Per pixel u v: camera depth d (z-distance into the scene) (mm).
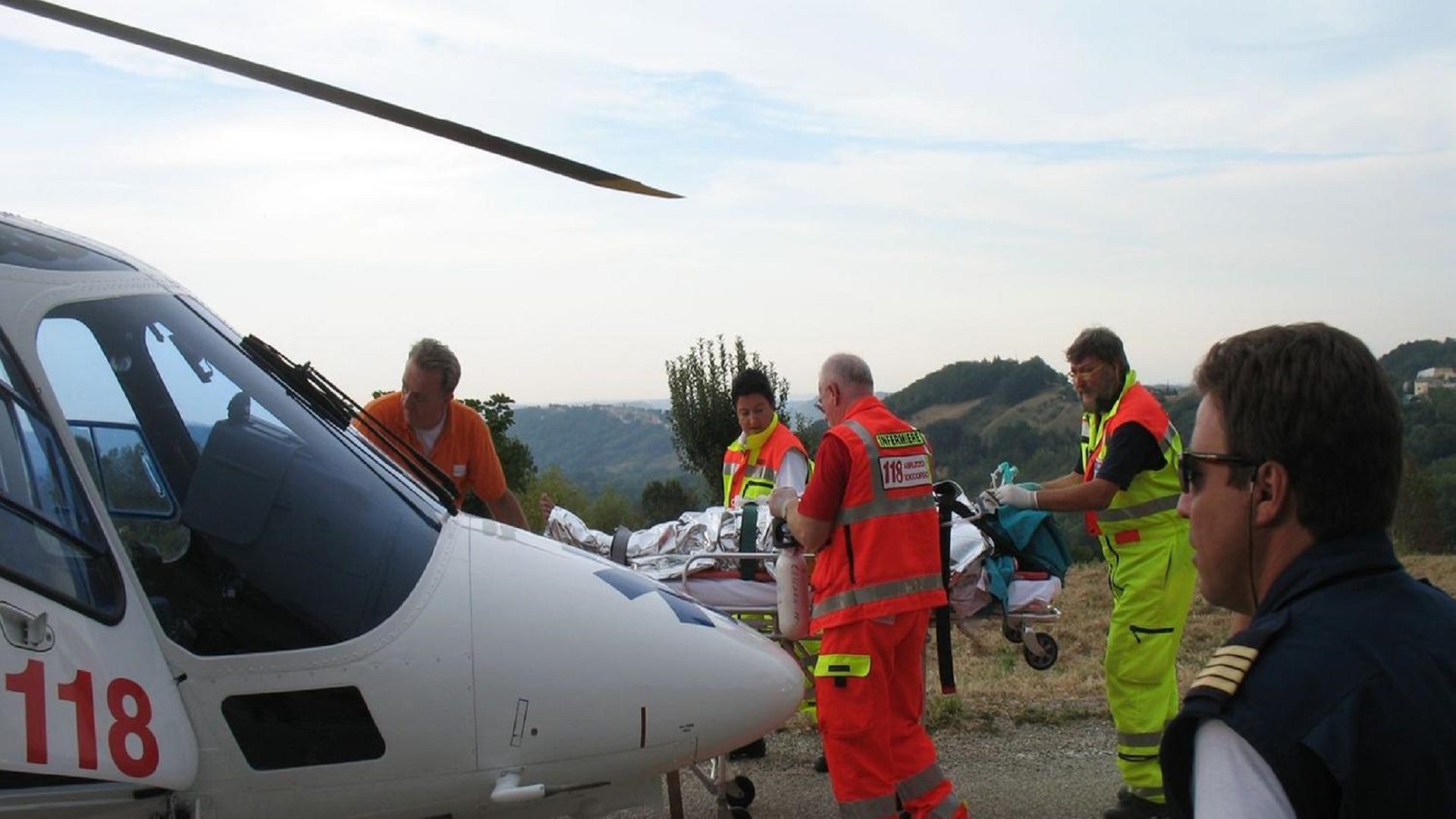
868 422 4387
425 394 5000
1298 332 1492
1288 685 1354
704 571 5121
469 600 3080
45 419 2650
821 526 4293
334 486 3076
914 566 4316
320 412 3291
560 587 3260
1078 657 8375
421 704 2918
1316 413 1428
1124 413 4797
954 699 6777
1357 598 1413
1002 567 5070
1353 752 1300
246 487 2939
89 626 2525
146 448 2846
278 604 2846
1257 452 1467
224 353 3146
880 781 4238
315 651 2842
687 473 21203
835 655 4262
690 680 3277
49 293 2797
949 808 4410
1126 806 4914
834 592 4301
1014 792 5441
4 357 2639
